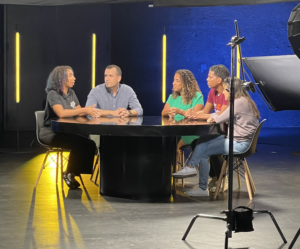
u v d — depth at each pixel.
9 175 5.52
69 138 4.88
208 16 10.06
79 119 4.71
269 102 4.08
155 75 10.13
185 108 5.25
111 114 5.13
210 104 5.20
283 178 5.52
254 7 10.11
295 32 2.93
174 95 5.37
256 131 4.43
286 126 10.56
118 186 4.52
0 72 9.68
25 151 7.33
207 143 4.58
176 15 10.02
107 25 10.13
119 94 5.42
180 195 4.68
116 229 3.51
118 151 4.52
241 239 3.32
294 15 2.94
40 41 9.80
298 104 4.03
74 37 9.98
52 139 4.87
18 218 3.77
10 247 3.07
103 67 10.18
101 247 3.10
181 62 10.10
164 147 4.53
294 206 4.25
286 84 4.00
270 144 8.21
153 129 4.17
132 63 10.19
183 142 5.12
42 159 6.66
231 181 3.16
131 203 4.32
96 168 5.35
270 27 10.15
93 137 5.23
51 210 4.02
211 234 3.42
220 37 10.12
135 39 10.12
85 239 3.26
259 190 4.91
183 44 10.08
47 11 9.78
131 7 10.07
